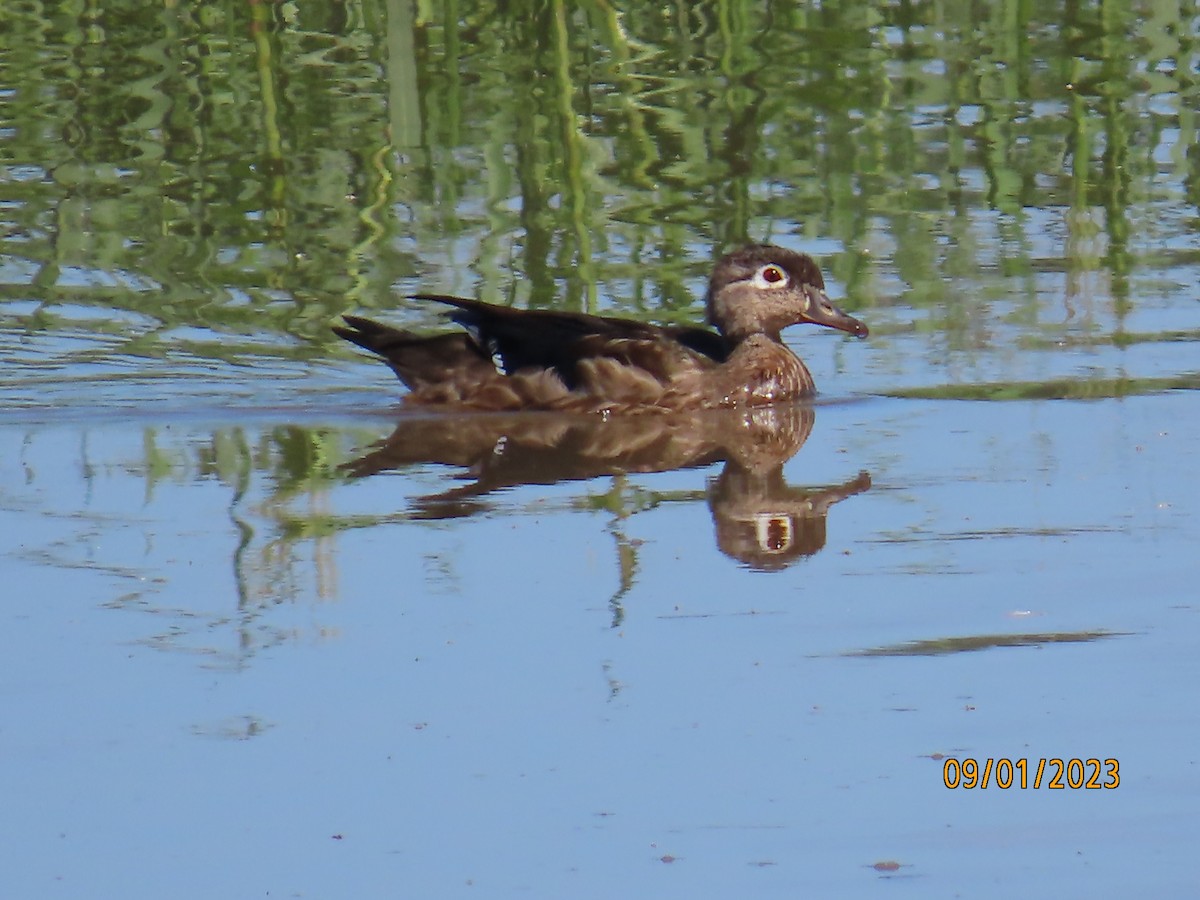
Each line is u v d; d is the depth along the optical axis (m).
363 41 21.41
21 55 21.88
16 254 17.69
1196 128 19.83
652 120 19.95
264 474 12.84
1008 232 17.92
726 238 17.80
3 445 13.52
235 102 20.70
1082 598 10.16
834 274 17.06
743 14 22.17
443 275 17.00
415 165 19.25
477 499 12.24
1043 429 13.30
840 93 20.69
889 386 14.77
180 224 18.30
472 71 20.98
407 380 14.92
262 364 15.52
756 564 10.88
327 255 17.58
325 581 10.68
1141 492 11.80
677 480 12.72
